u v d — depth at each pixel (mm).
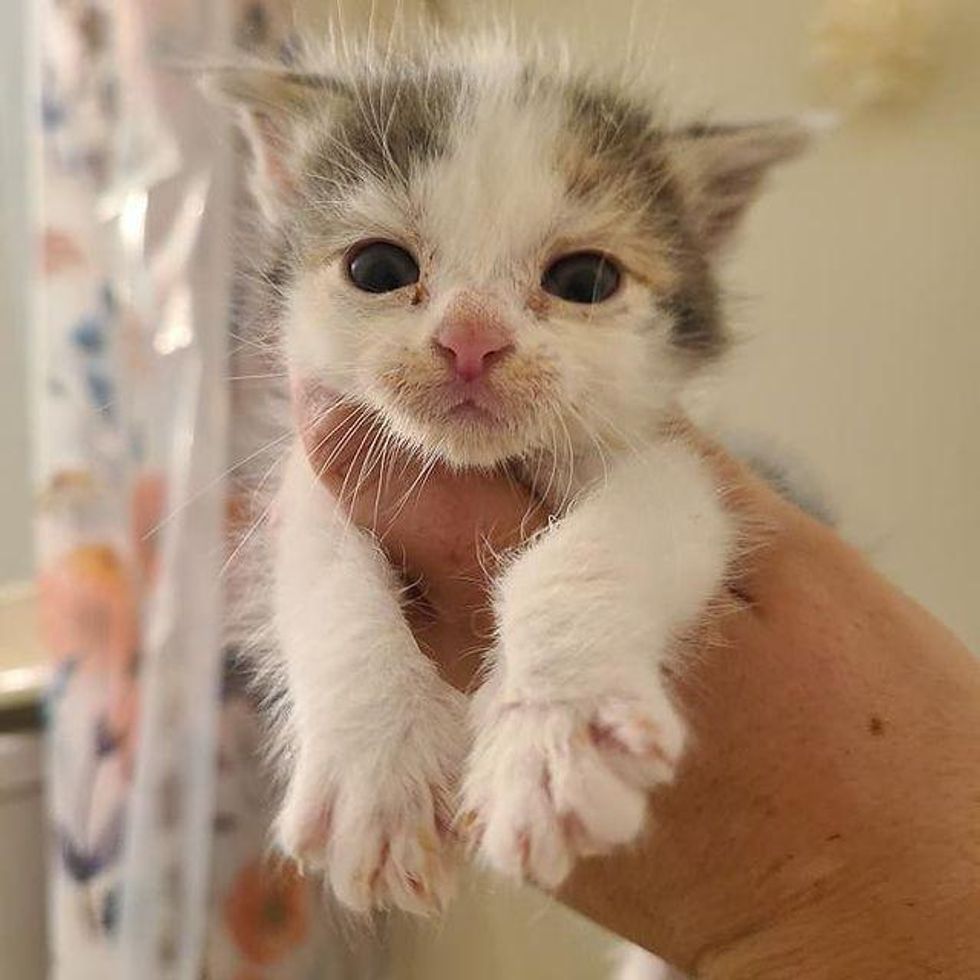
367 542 128
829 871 111
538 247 120
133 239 183
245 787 200
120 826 197
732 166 141
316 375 127
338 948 226
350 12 186
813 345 226
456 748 115
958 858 109
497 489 121
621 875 116
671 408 130
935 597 221
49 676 204
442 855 111
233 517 174
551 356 115
